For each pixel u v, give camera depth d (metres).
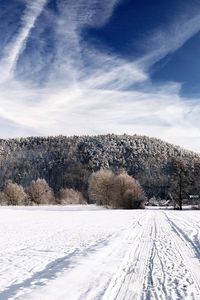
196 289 8.20
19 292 7.66
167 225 26.92
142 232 21.28
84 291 7.80
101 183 103.19
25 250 14.39
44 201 119.94
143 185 149.50
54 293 7.57
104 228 25.03
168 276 9.44
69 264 10.86
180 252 13.38
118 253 13.04
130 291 7.91
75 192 124.62
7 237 19.39
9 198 111.88
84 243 16.28
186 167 90.56
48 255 13.04
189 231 21.66
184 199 94.44
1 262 11.73
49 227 26.59
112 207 95.69
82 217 42.16
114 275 9.39
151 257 12.26
